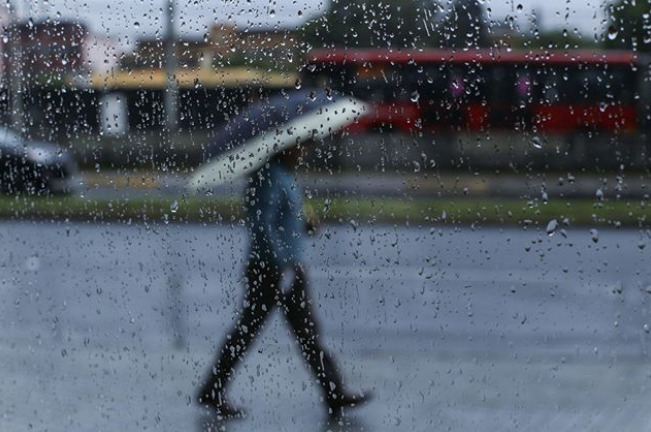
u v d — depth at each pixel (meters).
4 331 7.23
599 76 4.50
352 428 4.90
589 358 5.35
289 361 5.45
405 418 4.93
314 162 5.52
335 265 6.25
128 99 6.58
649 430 4.53
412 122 5.41
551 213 4.97
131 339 6.70
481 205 5.53
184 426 5.11
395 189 5.70
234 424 5.07
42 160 7.54
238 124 5.52
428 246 6.33
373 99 5.45
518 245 5.78
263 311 5.32
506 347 5.76
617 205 4.69
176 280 6.79
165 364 6.10
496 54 4.95
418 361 5.78
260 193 5.25
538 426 4.70
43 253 7.88
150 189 6.61
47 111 7.35
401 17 5.30
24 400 5.69
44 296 7.59
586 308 5.54
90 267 7.46
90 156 7.14
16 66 7.40
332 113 5.41
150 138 6.44
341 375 5.23
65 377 6.05
